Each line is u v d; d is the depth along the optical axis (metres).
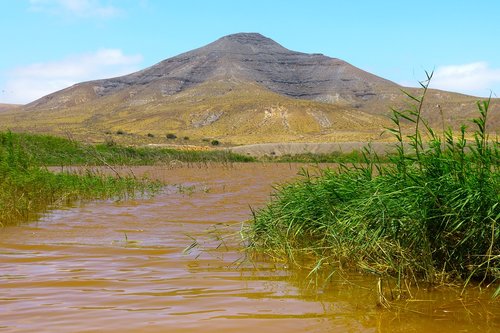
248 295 4.04
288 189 7.44
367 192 5.62
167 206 10.27
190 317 3.46
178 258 5.52
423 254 4.57
